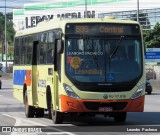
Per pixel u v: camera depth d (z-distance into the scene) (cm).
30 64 2317
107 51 1889
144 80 1906
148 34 7556
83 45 1883
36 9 11194
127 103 1875
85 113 1905
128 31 1920
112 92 1864
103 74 1870
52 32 2016
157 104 3128
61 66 1884
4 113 2548
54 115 2012
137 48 1920
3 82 7038
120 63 1892
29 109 2330
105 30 1902
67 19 1920
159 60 6506
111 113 1908
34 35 2281
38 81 2217
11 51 12044
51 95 2025
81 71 1867
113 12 9256
